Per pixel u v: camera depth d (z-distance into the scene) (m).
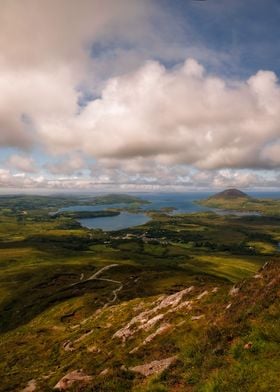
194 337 25.48
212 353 19.77
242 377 16.23
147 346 28.61
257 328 20.16
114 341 38.47
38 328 76.12
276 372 15.69
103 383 22.45
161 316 38.06
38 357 50.03
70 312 85.56
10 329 96.94
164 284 106.81
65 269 174.62
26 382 36.28
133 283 114.69
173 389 18.09
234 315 24.89
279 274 27.22
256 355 17.80
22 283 159.75
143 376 22.03
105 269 165.38
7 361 52.38
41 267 197.75
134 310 56.22
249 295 27.58
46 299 116.56
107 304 88.25
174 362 21.16
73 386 25.59
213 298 35.91
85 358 36.53
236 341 19.88
